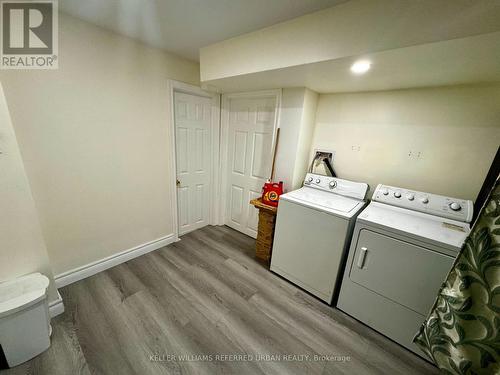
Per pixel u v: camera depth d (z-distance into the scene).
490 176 1.42
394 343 1.50
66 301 1.67
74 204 1.77
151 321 1.55
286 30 1.40
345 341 1.50
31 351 1.25
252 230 2.88
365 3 1.08
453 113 1.60
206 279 2.04
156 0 1.27
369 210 1.70
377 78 1.54
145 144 2.14
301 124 2.12
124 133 1.96
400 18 1.00
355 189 2.00
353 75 1.52
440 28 0.92
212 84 2.16
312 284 1.87
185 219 2.84
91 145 1.77
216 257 2.42
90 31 1.59
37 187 1.56
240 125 2.71
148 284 1.92
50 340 1.36
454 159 1.64
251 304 1.77
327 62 1.28
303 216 1.83
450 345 0.67
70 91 1.58
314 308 1.77
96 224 1.95
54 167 1.61
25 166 1.48
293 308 1.76
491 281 0.58
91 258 1.97
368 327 1.62
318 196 2.03
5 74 1.33
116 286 1.87
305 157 2.36
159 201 2.42
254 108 2.53
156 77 2.07
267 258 2.35
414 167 1.82
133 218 2.22
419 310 1.37
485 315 0.59
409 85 1.66
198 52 2.09
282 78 1.75
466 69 1.25
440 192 1.73
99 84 1.72
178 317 1.60
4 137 1.17
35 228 1.35
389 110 1.86
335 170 2.25
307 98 2.09
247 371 1.27
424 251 1.30
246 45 1.63
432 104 1.67
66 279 1.83
